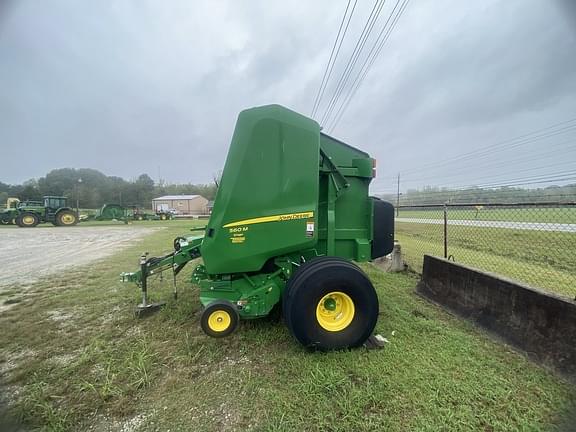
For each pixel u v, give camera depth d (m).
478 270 3.14
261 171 2.61
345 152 3.27
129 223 24.67
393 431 1.68
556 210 6.84
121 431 1.76
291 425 1.75
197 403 1.97
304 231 2.73
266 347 2.66
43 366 2.47
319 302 2.52
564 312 2.24
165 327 3.18
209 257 2.65
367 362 2.36
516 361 2.35
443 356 2.44
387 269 5.43
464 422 1.74
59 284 5.00
